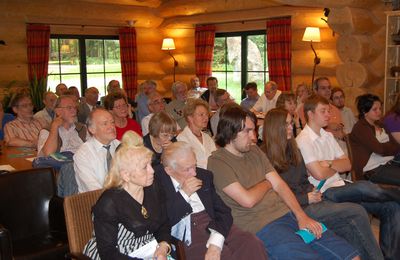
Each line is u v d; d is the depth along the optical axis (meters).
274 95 6.49
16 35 7.68
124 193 2.13
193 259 2.38
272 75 7.54
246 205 2.53
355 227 2.83
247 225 2.60
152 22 9.27
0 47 7.56
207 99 7.32
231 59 8.57
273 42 7.45
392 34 5.57
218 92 5.93
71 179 2.99
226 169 2.58
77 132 3.83
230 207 2.61
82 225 2.36
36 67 7.84
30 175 2.91
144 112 6.46
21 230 2.83
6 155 4.02
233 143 2.62
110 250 2.03
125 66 8.95
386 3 5.86
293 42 7.29
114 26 8.80
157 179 2.38
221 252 2.40
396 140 3.75
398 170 3.59
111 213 2.07
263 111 6.53
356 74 5.87
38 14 7.74
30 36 7.74
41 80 7.71
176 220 2.35
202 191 2.47
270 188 2.66
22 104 4.64
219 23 8.44
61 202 2.84
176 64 9.31
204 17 8.43
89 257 2.15
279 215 2.65
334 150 3.33
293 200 2.69
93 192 2.44
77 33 8.41
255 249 2.38
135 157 2.09
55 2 7.88
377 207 3.24
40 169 2.96
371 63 6.04
